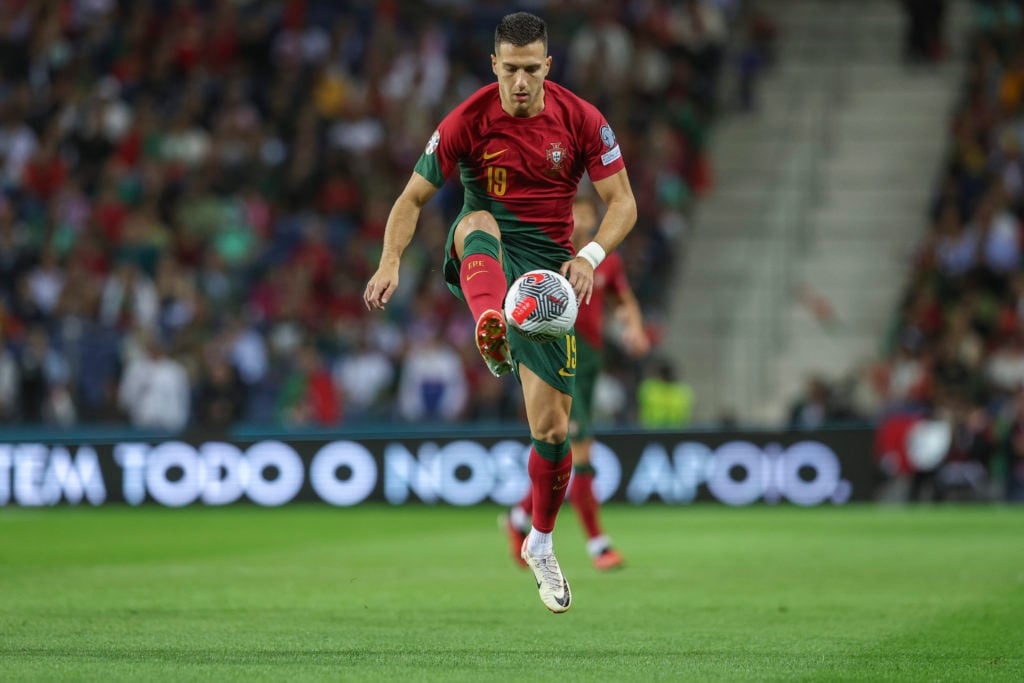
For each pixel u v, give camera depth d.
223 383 60.56
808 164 76.50
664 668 19.19
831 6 83.50
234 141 74.94
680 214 74.25
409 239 21.02
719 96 80.06
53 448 53.53
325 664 19.30
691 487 52.75
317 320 66.00
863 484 52.88
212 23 80.88
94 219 69.19
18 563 34.16
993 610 25.48
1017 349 60.41
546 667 19.20
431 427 54.09
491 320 19.38
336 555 36.62
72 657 19.78
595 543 32.78
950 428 53.62
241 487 53.06
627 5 80.94
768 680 18.30
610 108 76.25
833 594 28.09
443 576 31.42
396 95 78.56
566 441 20.91
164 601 26.62
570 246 22.06
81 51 80.12
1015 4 80.00
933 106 78.81
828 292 72.00
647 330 64.56
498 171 21.33
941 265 67.50
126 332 62.25
